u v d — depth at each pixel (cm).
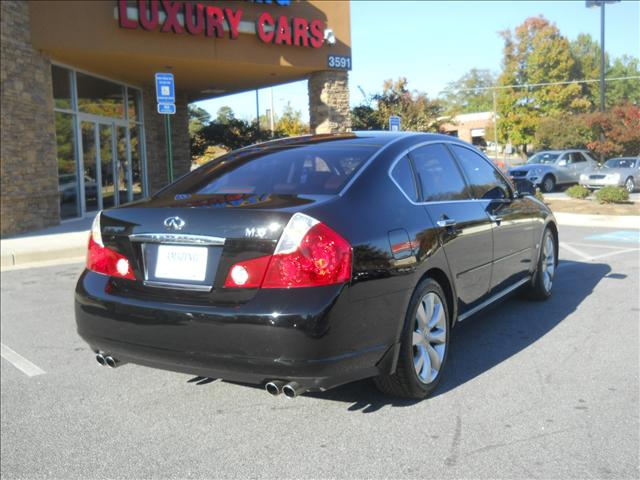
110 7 1402
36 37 1307
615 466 285
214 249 315
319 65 1792
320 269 296
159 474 297
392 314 331
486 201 468
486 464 291
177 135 2172
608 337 478
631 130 942
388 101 1892
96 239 362
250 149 448
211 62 1602
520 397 368
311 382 298
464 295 418
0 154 1202
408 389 356
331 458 304
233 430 342
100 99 1681
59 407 384
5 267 936
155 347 323
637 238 979
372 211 340
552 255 608
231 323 299
